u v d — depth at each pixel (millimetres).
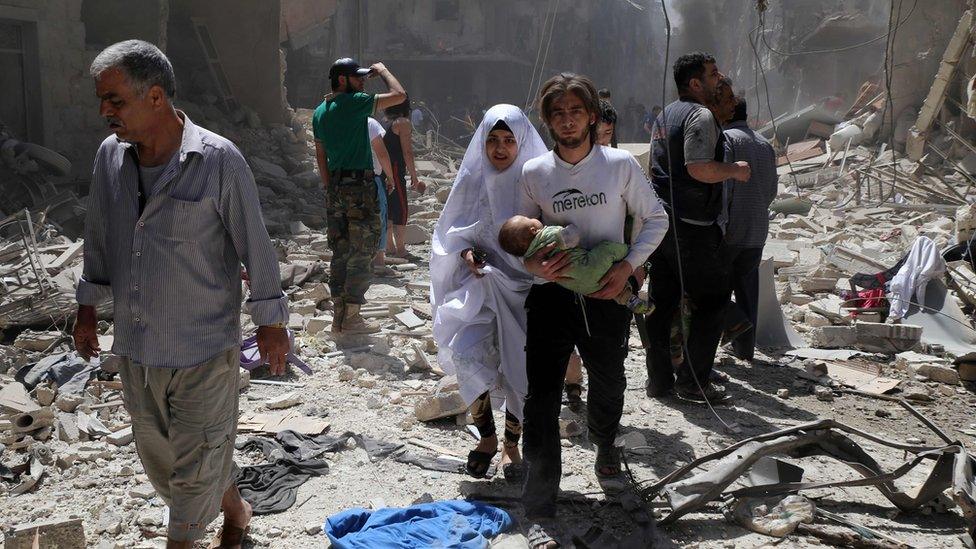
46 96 13039
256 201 3012
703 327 5266
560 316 3674
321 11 23406
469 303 3980
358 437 4734
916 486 4070
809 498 4023
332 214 6660
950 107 17531
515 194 3932
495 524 3662
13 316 6609
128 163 2920
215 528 3738
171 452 3096
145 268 2891
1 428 4645
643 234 3609
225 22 18297
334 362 6121
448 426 4977
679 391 5473
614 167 3547
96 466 4371
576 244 3465
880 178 16078
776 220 14039
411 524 3592
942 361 6332
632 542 3580
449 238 4078
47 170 12211
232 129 17453
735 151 5836
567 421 4809
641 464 4465
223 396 3061
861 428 5164
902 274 7430
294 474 4293
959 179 16141
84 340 3229
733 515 3805
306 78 29422
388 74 6609
